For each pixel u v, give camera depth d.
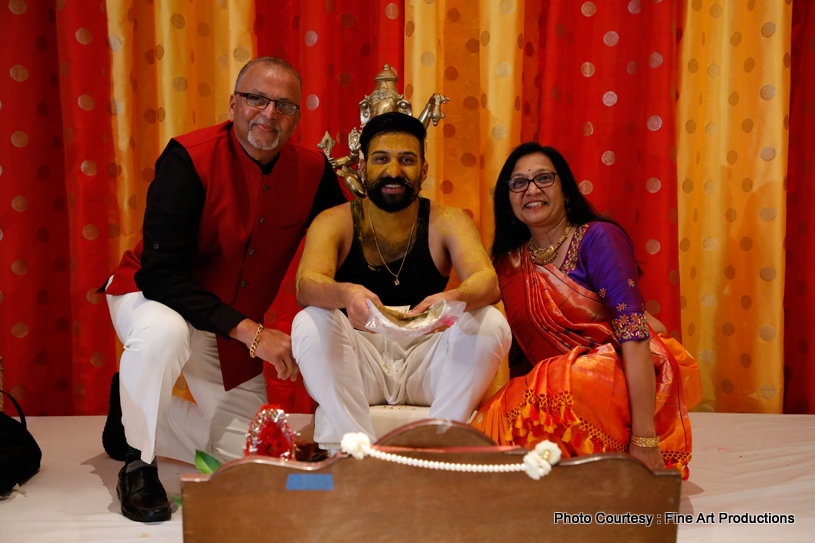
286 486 1.30
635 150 3.27
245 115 2.13
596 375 1.95
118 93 3.09
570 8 3.31
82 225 3.08
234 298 2.30
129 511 1.86
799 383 3.41
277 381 3.28
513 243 2.39
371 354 2.23
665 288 3.12
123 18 3.07
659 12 3.09
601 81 3.29
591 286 2.18
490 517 1.32
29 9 3.19
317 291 1.92
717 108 3.34
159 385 1.95
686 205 3.34
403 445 1.35
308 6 3.09
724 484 2.18
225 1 3.19
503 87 3.07
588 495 1.32
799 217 3.44
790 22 3.19
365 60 3.37
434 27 3.04
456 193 3.31
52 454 2.50
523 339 2.31
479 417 2.16
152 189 2.16
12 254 3.20
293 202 2.34
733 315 3.35
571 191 2.26
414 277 2.25
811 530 1.80
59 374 3.37
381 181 2.07
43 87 3.27
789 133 3.46
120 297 2.21
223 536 1.31
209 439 2.34
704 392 3.42
